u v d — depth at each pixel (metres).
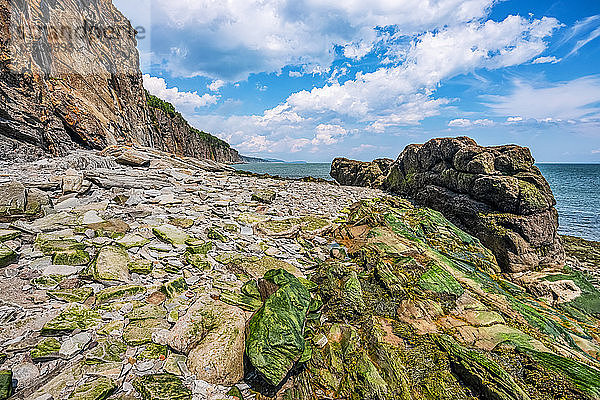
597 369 5.74
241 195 13.79
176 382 4.12
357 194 19.66
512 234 12.37
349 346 5.54
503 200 13.40
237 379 4.53
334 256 9.15
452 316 7.06
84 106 20.02
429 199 17.84
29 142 14.92
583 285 10.61
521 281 10.94
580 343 7.20
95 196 9.83
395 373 5.04
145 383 3.99
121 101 26.98
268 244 9.02
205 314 5.21
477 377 4.93
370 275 8.09
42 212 7.71
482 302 7.71
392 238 10.70
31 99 15.88
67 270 5.73
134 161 15.84
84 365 4.05
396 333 6.11
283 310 5.35
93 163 13.64
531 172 14.23
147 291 5.79
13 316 4.48
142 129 30.92
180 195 11.99
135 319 4.99
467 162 15.78
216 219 10.17
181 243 7.75
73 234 7.01
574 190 47.94
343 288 7.08
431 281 7.99
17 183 7.68
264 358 4.53
